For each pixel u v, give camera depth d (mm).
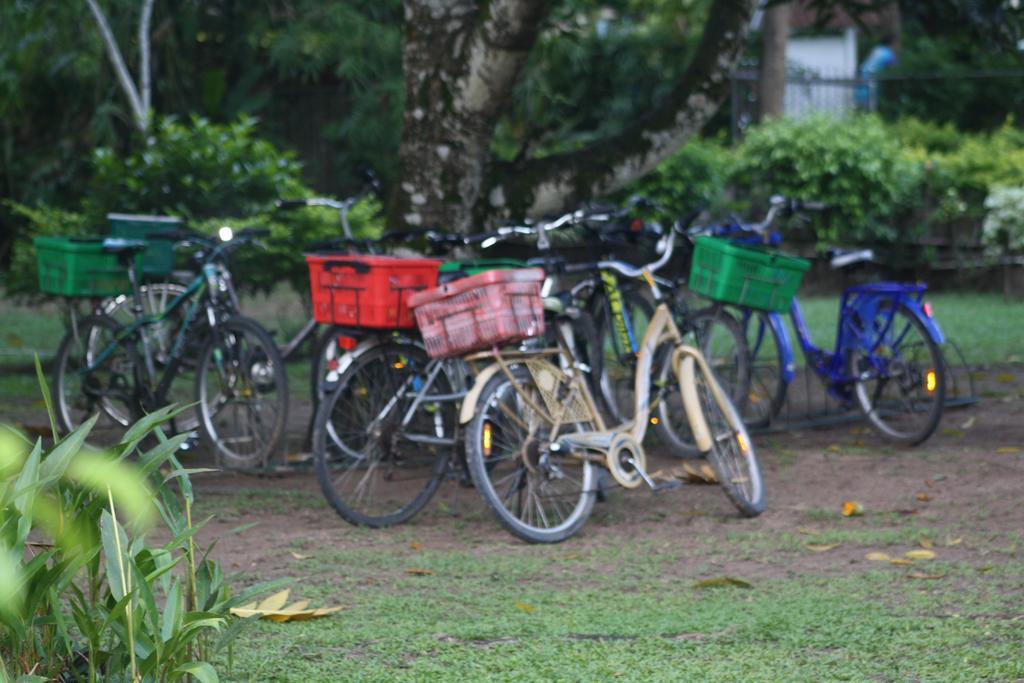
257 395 9461
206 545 7441
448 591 6449
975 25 12797
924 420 11484
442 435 8273
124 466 3859
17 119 18984
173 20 19828
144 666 3896
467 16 10695
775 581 6535
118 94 18750
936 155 23906
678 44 31469
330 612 5965
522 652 5297
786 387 11031
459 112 10766
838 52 39656
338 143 22359
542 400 7789
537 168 11500
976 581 6375
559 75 30719
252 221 14039
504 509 7469
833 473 9352
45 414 12250
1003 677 4832
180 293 10930
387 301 8039
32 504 3719
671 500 8656
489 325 7508
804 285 24016
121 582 3902
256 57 22094
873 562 6879
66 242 10469
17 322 19594
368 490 8867
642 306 10836
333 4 20562
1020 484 8719
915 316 10242
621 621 5777
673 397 10281
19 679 3770
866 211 23391
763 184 23969
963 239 23406
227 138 15016
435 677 4977
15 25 17172
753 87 28656
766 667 5047
